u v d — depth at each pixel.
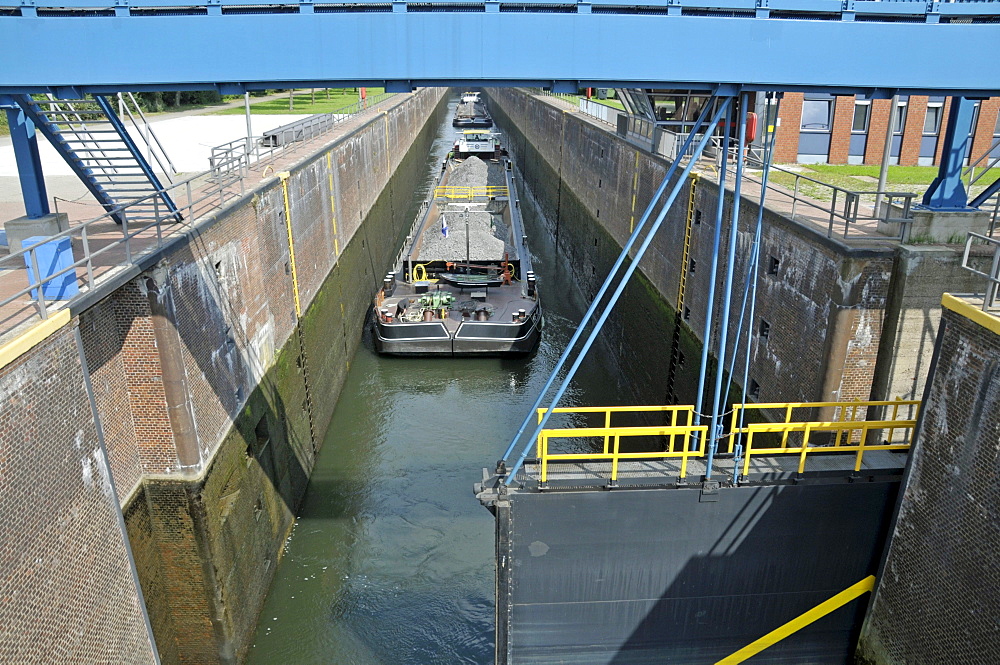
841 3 8.04
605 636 10.70
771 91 8.30
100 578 9.31
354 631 13.59
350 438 20.19
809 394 12.86
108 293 9.49
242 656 12.88
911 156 24.64
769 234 14.95
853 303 11.68
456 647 13.21
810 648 10.95
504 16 7.75
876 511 10.19
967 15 8.19
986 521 8.18
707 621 10.68
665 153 23.36
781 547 10.30
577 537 10.04
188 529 11.66
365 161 35.06
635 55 7.91
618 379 24.59
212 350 12.77
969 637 8.45
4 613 7.44
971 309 8.49
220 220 13.71
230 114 47.72
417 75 7.96
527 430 20.30
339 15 7.79
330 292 23.48
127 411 11.04
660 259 22.95
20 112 11.10
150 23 7.82
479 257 27.36
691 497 9.88
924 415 9.38
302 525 16.53
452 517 16.64
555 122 49.41
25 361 7.91
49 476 8.30
